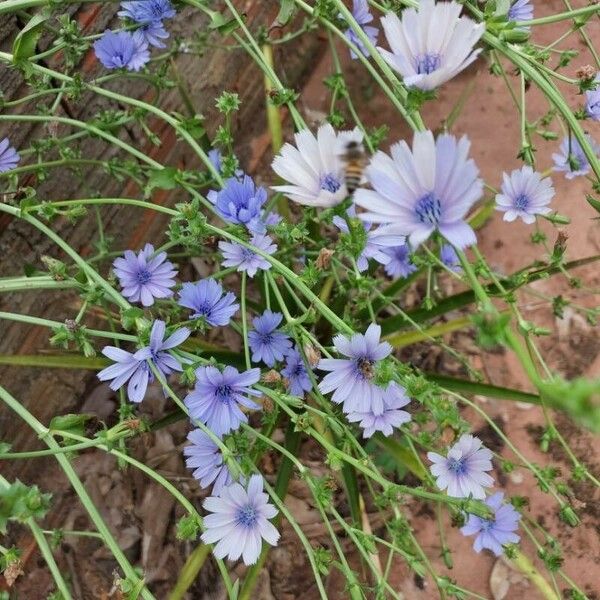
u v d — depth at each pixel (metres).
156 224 0.56
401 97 0.27
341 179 0.26
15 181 0.38
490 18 0.27
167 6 0.37
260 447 0.34
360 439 0.48
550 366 0.52
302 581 0.47
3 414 0.46
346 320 0.34
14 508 0.25
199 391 0.28
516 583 0.46
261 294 0.46
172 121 0.34
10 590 0.46
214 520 0.28
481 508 0.27
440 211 0.22
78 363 0.41
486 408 0.51
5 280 0.31
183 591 0.38
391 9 0.35
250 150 0.63
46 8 0.32
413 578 0.47
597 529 0.48
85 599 0.47
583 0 0.65
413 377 0.28
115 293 0.30
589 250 0.56
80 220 0.48
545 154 0.60
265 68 0.34
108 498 0.50
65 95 0.43
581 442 0.50
